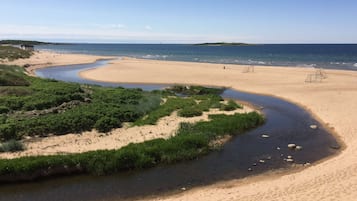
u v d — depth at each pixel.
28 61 74.88
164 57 110.62
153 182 14.49
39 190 13.64
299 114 27.31
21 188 13.78
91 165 15.19
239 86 41.75
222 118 23.77
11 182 14.19
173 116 24.95
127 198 13.06
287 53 136.25
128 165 15.63
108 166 15.23
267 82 43.59
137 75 52.53
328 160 17.12
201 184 14.37
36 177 14.50
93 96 30.08
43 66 69.69
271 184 13.77
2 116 21.89
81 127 21.03
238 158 17.47
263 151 18.58
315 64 75.88
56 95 27.78
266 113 27.73
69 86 32.97
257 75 50.00
